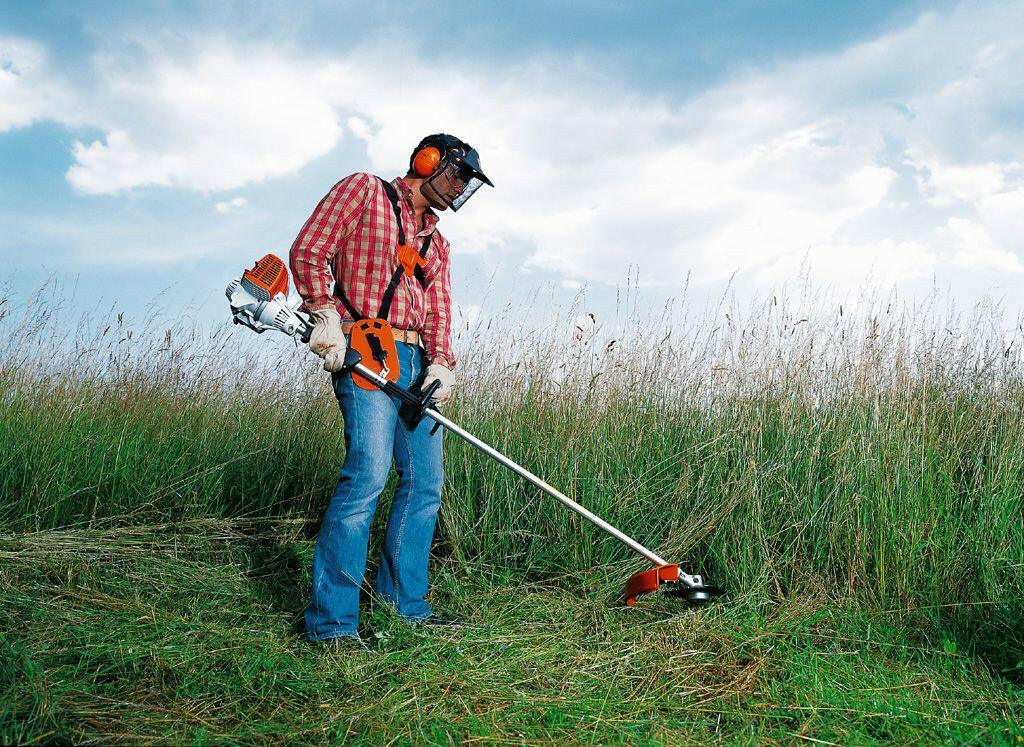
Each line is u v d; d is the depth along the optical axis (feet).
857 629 9.14
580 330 13.94
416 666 7.88
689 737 6.81
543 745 6.59
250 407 16.37
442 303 9.44
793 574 10.64
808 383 12.78
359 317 8.71
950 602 9.69
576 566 11.07
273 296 8.59
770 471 11.56
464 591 10.53
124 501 13.94
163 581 10.59
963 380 14.16
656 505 11.76
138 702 7.02
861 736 6.84
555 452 12.01
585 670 8.10
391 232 8.67
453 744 6.49
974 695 7.68
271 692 7.27
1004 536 10.25
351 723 6.73
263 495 14.69
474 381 14.23
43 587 9.84
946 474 11.13
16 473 13.56
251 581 10.93
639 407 13.35
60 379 16.08
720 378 13.42
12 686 6.89
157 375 16.62
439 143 8.77
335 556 8.41
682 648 8.64
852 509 10.65
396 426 9.10
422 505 9.18
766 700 7.54
